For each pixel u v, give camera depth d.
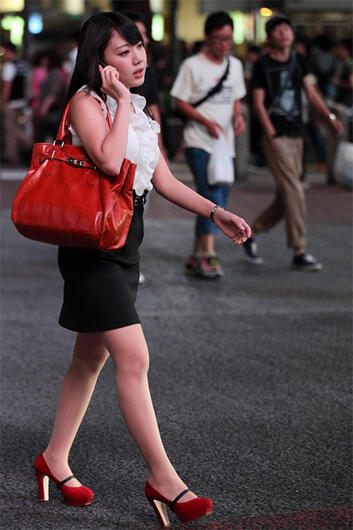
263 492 9.82
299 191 21.83
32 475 10.25
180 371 14.06
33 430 11.59
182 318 17.34
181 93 20.50
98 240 8.51
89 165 8.68
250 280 20.91
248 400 12.78
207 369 14.19
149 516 9.28
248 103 39.91
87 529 8.97
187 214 30.84
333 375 14.02
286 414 12.25
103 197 8.54
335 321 17.30
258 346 15.54
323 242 25.72
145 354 8.96
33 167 8.84
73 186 8.61
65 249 9.02
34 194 8.66
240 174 40.16
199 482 10.05
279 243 25.89
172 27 47.34
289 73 21.72
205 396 12.91
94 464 10.52
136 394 8.90
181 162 46.50
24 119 45.88
